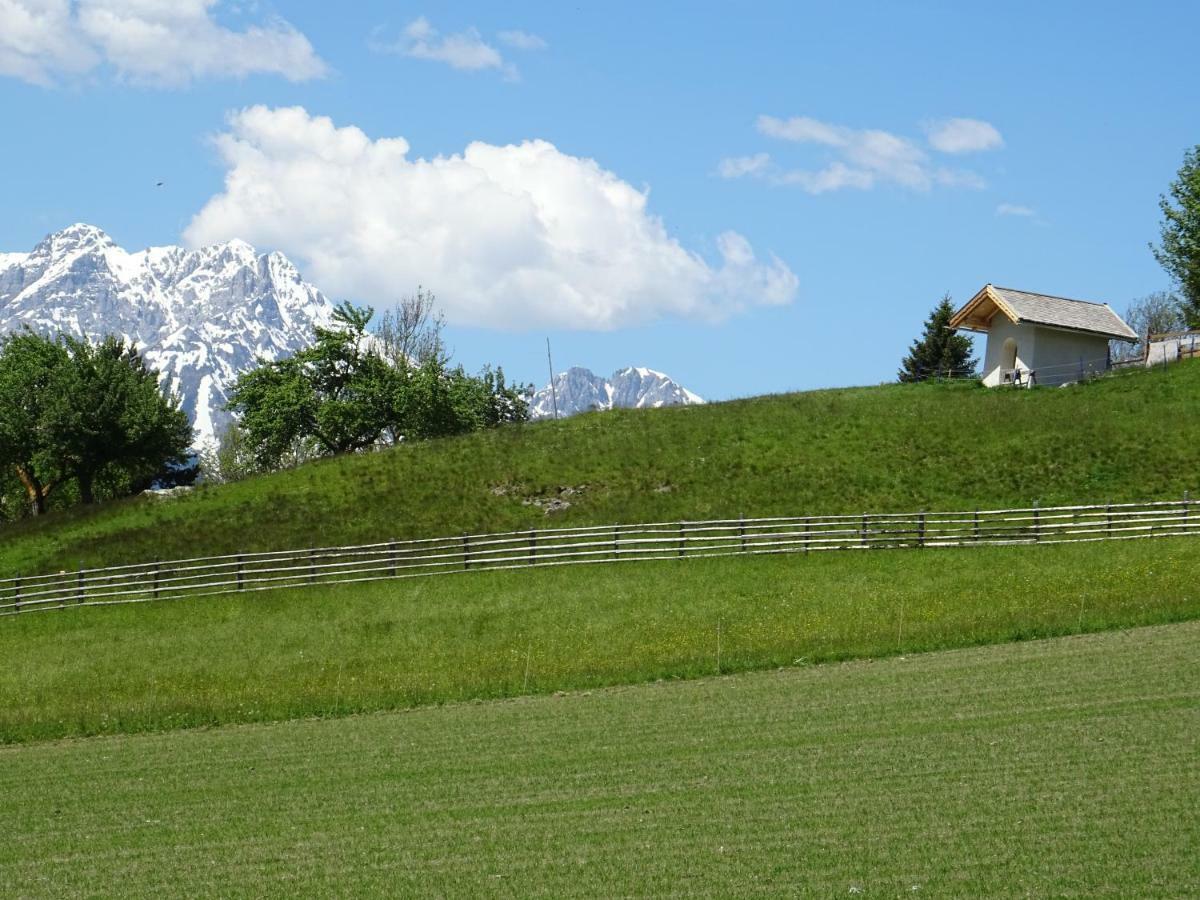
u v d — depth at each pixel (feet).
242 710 119.44
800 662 121.49
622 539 172.14
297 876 68.54
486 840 72.43
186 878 69.62
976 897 58.23
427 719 110.42
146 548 189.16
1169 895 57.11
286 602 163.84
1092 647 115.44
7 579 178.19
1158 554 152.25
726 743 91.56
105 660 149.79
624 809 76.54
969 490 185.78
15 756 108.58
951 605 140.26
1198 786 72.38
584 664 127.54
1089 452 192.54
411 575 168.76
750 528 172.35
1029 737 85.76
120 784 94.27
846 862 63.87
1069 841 64.49
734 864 64.95
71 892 68.54
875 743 87.76
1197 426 196.34
